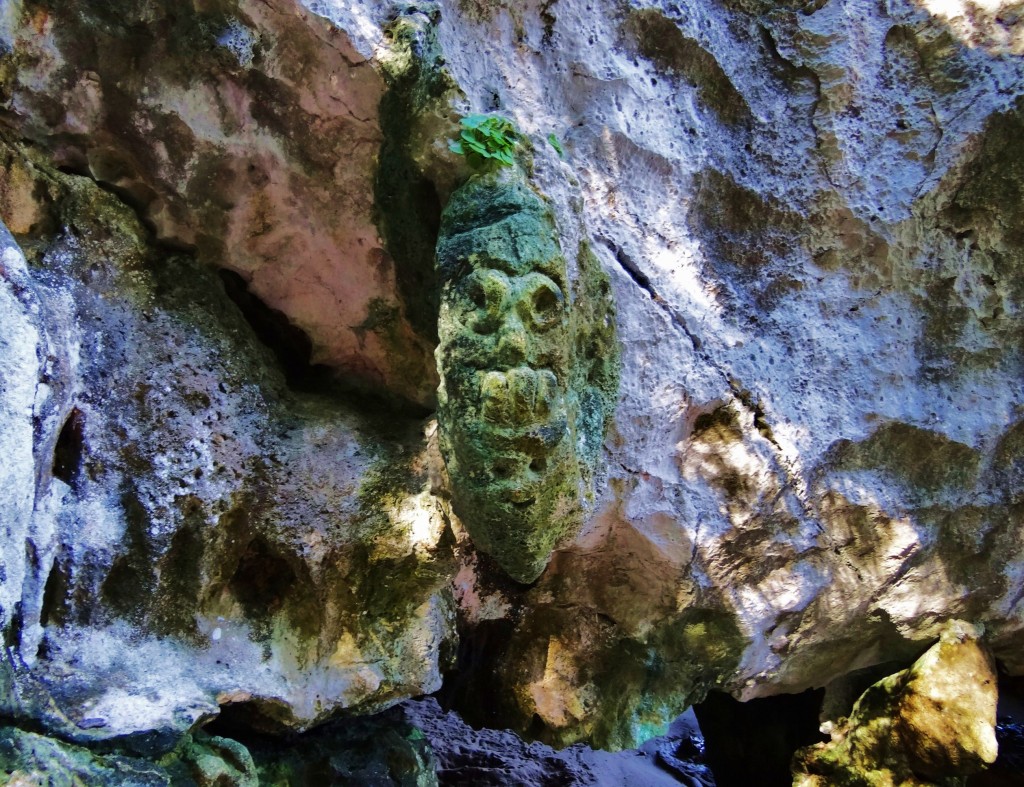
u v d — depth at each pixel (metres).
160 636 1.78
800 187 2.38
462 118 1.72
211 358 1.88
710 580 2.33
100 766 1.41
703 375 2.24
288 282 2.06
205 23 1.66
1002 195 2.43
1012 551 2.63
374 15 1.72
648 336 2.17
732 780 3.46
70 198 1.78
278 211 1.94
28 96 1.72
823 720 2.90
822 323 2.43
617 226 2.17
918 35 2.38
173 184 1.84
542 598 2.36
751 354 2.33
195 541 1.80
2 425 1.29
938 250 2.47
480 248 1.61
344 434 2.00
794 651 2.58
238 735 2.03
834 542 2.46
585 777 3.85
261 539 1.89
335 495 1.93
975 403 2.52
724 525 2.29
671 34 2.25
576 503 1.83
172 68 1.73
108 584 1.74
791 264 2.42
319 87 1.75
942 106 2.39
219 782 1.62
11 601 1.32
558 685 2.39
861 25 2.38
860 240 2.42
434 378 2.10
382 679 2.00
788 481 2.34
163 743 1.55
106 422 1.72
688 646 2.44
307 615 1.95
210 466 1.82
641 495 2.20
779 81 2.39
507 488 1.61
